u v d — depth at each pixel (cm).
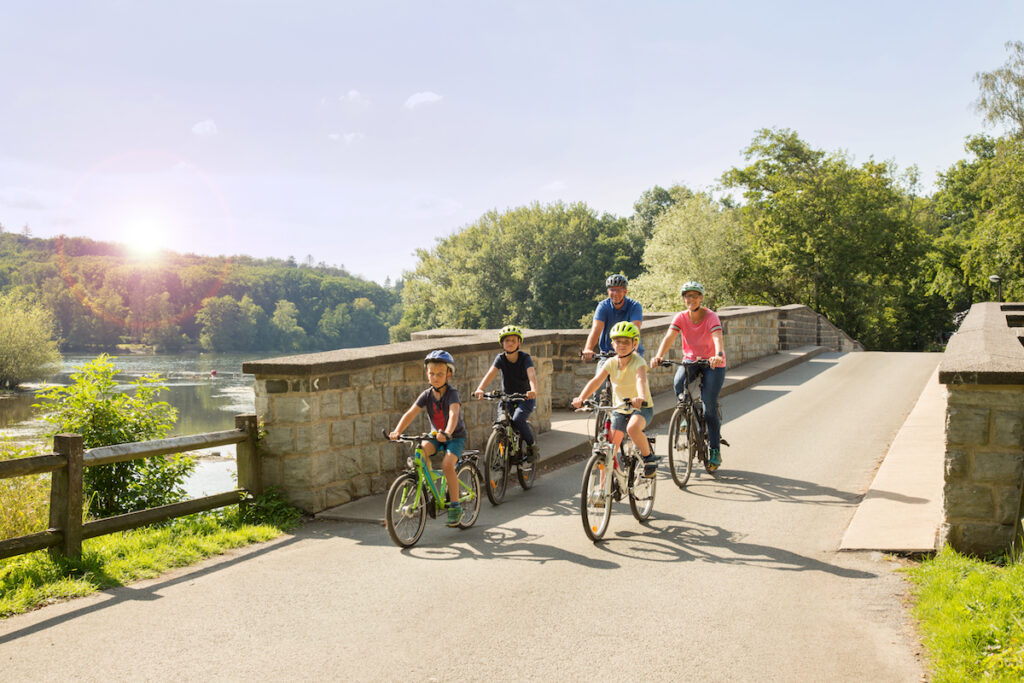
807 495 708
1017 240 3466
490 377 761
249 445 700
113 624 443
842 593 467
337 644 410
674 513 667
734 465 844
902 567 508
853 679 358
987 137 5519
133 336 15038
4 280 16012
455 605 464
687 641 404
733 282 4728
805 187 4559
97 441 886
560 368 1295
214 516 700
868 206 4566
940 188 6066
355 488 757
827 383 1497
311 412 695
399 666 381
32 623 445
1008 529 498
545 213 7869
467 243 7969
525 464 778
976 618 395
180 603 477
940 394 1233
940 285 4841
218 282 17825
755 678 361
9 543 511
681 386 793
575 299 7425
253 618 450
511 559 555
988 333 693
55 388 907
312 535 643
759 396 1355
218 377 6494
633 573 515
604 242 7550
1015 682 327
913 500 641
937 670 357
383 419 796
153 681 369
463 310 7731
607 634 415
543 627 426
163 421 944
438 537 625
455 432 638
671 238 4797
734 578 499
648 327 1341
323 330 17412
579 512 694
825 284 4619
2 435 971
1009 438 496
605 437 642
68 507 543
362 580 516
